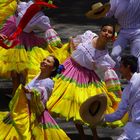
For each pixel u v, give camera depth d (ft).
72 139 59.26
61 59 61.62
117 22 68.03
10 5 65.00
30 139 48.98
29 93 49.14
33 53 64.28
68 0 124.47
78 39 57.62
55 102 54.75
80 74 55.98
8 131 49.39
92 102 45.73
